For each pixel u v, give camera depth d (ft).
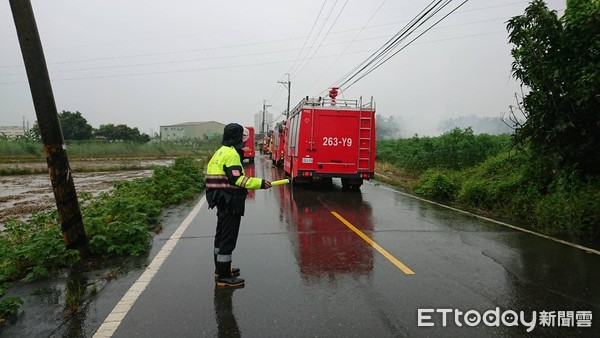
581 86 23.17
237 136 14.99
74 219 17.24
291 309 12.49
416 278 15.39
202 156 133.90
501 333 11.18
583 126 25.63
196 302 13.01
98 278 15.28
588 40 23.95
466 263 17.34
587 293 14.06
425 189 40.40
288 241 20.92
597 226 21.79
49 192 50.39
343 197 38.42
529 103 27.66
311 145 40.16
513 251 19.33
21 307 12.75
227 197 14.29
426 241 21.16
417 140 73.97
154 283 14.73
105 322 11.64
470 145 54.85
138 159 123.65
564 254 18.85
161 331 11.10
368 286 14.49
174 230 23.48
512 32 27.20
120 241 18.52
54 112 16.67
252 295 13.58
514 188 30.55
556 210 24.00
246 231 23.26
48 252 15.89
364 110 40.63
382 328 11.32
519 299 13.50
